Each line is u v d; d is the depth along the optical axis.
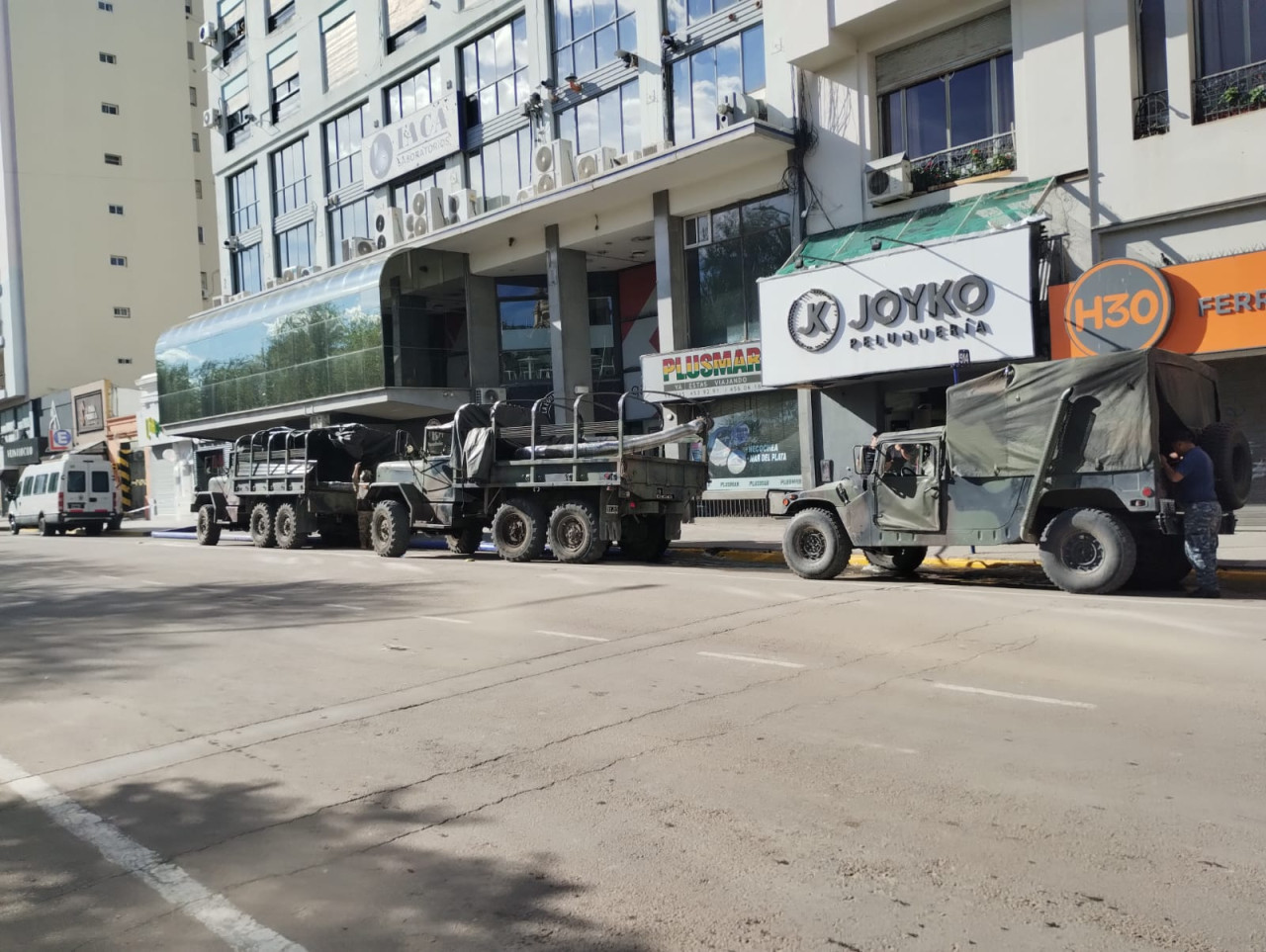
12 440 56.59
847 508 12.30
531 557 16.06
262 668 7.91
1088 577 10.34
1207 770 4.67
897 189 17.69
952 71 17.72
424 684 7.14
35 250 54.22
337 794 4.79
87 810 4.71
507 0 25.59
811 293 17.80
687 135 21.88
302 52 33.06
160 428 37.53
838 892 3.51
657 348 26.16
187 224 59.84
